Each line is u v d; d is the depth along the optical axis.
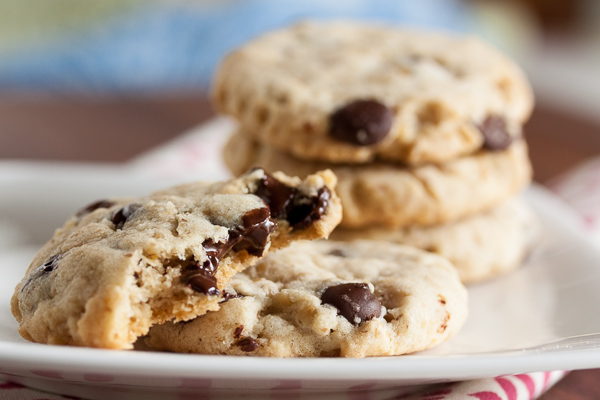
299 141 0.34
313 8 0.70
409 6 0.75
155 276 0.28
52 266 0.29
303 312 0.29
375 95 0.34
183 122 0.48
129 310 0.28
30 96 0.56
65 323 0.28
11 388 0.29
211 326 0.29
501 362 0.28
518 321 0.32
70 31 0.68
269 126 0.34
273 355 0.29
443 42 0.38
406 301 0.30
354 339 0.29
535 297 0.34
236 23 0.69
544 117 0.53
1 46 0.66
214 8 0.71
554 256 0.35
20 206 0.36
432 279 0.31
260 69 0.36
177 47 0.67
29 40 0.67
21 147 0.43
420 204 0.34
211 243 0.29
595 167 0.43
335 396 0.29
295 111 0.34
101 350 0.27
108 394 0.29
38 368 0.27
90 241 0.29
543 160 0.46
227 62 0.37
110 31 0.68
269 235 0.29
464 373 0.27
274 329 0.29
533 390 0.30
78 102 0.51
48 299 0.28
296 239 0.30
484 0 0.94
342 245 0.33
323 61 0.36
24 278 0.29
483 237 0.35
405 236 0.34
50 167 0.38
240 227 0.29
